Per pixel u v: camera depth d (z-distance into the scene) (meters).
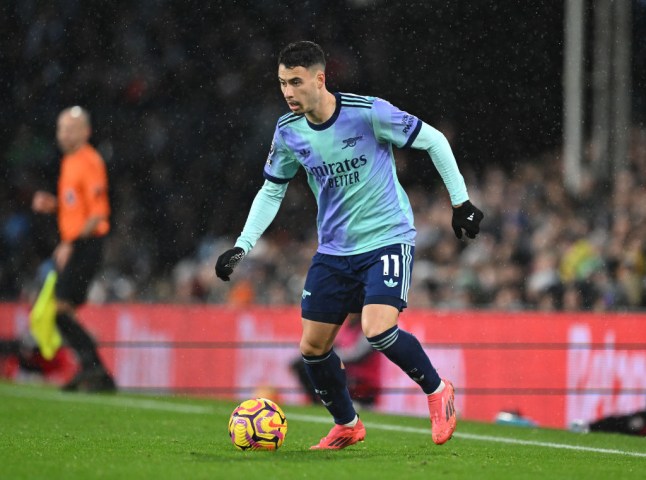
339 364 20.02
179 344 39.09
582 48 45.69
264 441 19.41
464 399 33.84
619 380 31.83
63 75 57.75
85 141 36.72
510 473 17.20
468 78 47.88
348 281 19.27
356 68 49.84
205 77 56.53
